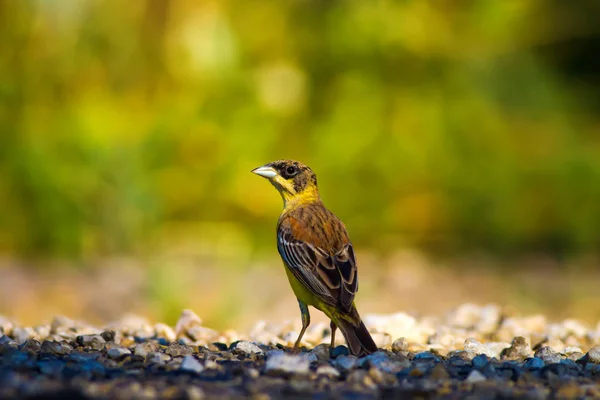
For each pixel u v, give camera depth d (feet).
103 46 58.54
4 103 55.26
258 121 57.77
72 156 53.78
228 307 40.78
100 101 57.77
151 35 59.36
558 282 49.19
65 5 57.57
